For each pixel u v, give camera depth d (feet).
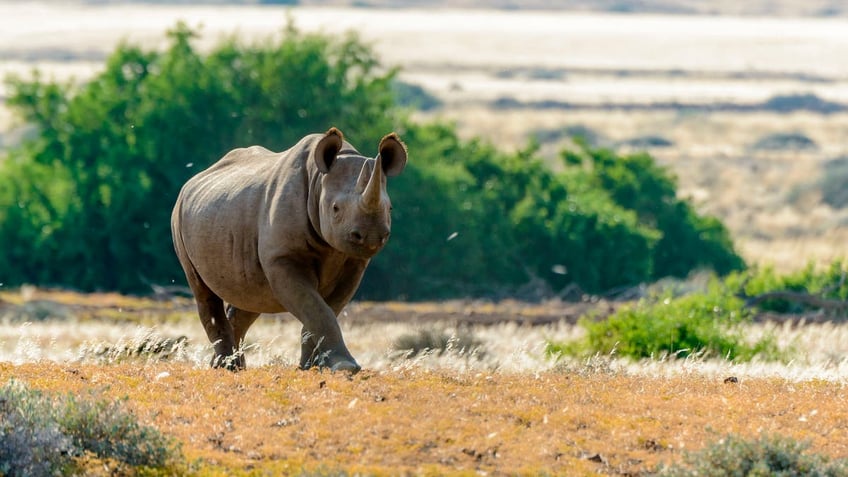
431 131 515.50
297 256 134.10
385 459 105.09
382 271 429.38
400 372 134.62
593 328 219.00
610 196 521.65
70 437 102.42
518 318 321.52
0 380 123.24
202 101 454.81
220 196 142.20
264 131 459.73
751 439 108.06
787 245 594.65
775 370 167.43
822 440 115.24
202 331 268.21
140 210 442.91
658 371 161.27
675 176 540.52
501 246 444.14
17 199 452.76
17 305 333.83
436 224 434.30
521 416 116.98
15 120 526.16
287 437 108.99
